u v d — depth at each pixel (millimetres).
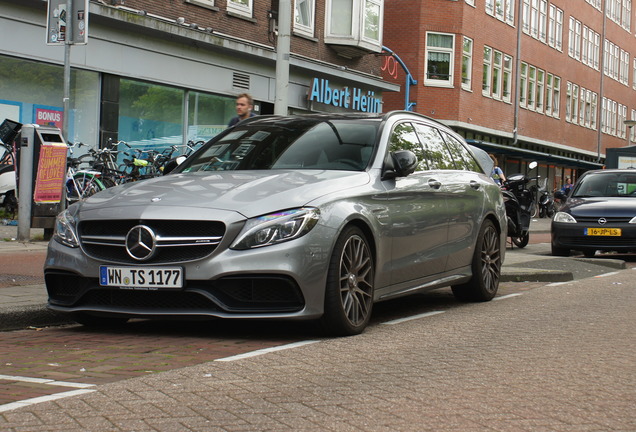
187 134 21891
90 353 5730
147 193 6504
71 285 6562
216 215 6016
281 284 6047
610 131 60750
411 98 38188
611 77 60656
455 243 8281
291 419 4012
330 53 27641
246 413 4105
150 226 6129
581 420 4113
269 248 5961
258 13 23906
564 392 4688
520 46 44094
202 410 4145
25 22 17375
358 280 6598
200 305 6117
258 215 6059
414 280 7543
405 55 38188
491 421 4047
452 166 8633
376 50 28625
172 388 4609
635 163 36938
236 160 7422
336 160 7176
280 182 6512
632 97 65312
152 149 20781
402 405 4316
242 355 5629
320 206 6215
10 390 4551
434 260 7844
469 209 8570
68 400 4305
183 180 6828
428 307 8516
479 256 8797
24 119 17688
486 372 5188
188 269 6000
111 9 18609
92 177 15930
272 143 7547
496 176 18859
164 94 21109
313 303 6109
